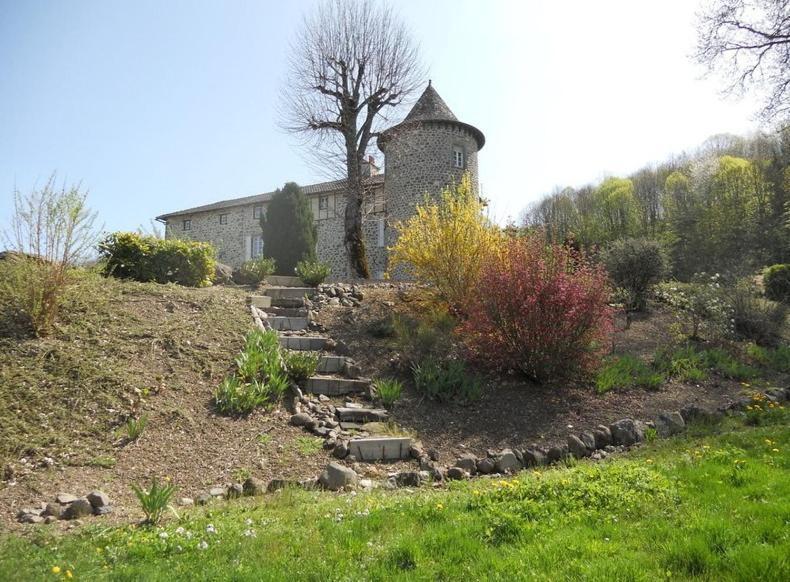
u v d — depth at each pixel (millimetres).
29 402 6047
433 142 26953
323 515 4266
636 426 7207
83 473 5246
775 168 35375
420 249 10680
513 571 3084
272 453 6066
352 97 17625
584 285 8555
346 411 7152
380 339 9586
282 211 19906
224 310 9367
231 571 3193
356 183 17547
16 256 7758
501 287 8484
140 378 6883
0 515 4430
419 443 6730
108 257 10359
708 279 14227
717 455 5289
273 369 7492
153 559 3447
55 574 3158
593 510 3979
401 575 3096
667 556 3184
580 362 8516
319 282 12383
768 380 9891
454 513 4090
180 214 38969
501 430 7258
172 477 5395
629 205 43969
